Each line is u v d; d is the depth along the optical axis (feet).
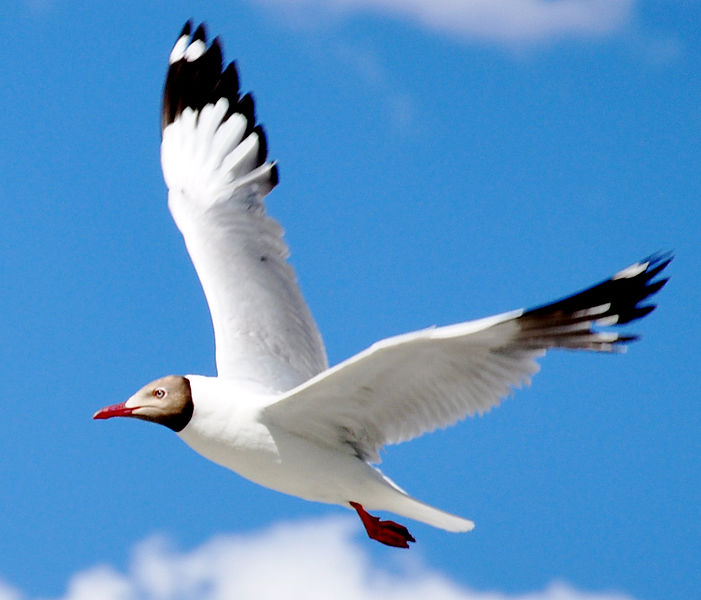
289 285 44.93
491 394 35.73
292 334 43.37
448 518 38.04
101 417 38.65
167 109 50.08
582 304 34.24
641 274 34.83
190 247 45.73
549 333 34.42
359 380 36.19
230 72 49.34
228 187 47.52
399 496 38.27
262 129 48.16
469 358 35.09
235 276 44.47
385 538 39.11
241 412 38.24
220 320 43.16
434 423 37.01
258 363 41.75
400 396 36.76
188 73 50.11
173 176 48.47
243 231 46.11
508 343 34.55
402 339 33.99
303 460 38.19
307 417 37.86
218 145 48.55
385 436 37.93
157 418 38.68
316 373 42.73
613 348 34.78
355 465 38.29
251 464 38.58
